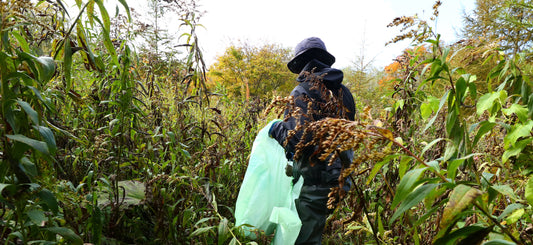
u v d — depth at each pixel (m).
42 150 0.96
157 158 2.23
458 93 1.10
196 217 2.18
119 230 1.74
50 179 1.22
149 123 2.28
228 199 2.61
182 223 1.92
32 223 1.16
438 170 0.80
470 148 1.01
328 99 1.57
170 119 2.34
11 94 0.99
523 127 0.99
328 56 2.25
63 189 1.34
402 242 1.47
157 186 1.86
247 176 2.30
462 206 0.66
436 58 1.22
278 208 2.14
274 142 2.29
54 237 1.22
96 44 2.35
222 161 2.53
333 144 0.80
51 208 1.06
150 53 2.59
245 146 3.06
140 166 2.06
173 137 1.99
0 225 1.26
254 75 22.17
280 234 2.10
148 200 1.79
